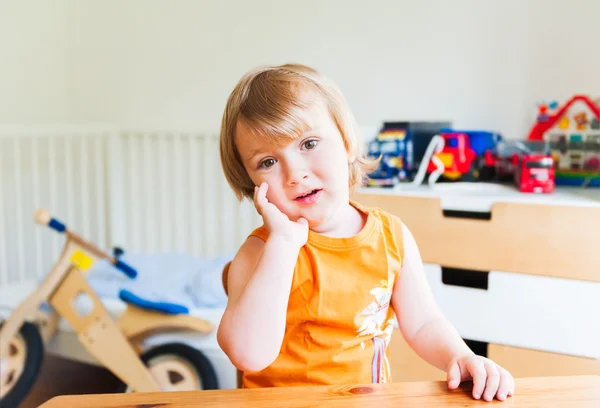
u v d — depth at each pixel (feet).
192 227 8.07
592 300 4.09
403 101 6.76
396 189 4.83
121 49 8.55
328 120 2.32
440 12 6.45
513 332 4.33
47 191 8.40
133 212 8.32
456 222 4.43
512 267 4.29
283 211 2.27
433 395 1.68
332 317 2.42
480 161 5.27
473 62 6.34
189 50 8.07
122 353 5.12
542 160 4.67
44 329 5.75
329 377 2.42
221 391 1.67
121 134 8.33
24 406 5.71
